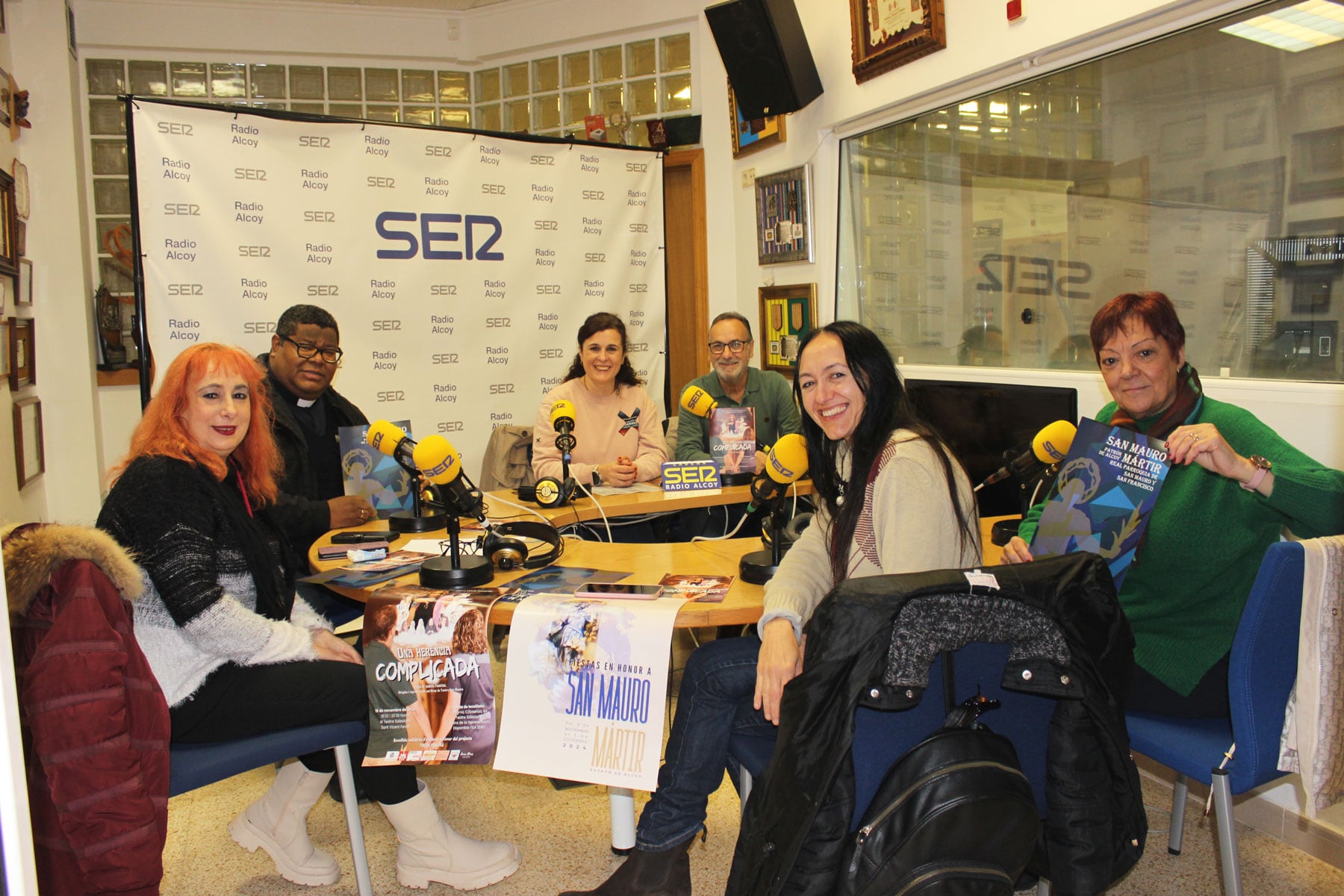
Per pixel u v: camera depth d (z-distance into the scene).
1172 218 2.42
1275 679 1.49
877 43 3.29
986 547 2.14
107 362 4.30
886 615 1.20
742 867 1.48
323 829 2.33
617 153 4.13
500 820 2.34
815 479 1.75
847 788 1.22
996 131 3.00
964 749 1.20
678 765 1.74
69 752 1.30
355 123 3.61
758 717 1.73
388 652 1.71
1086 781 1.28
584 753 1.64
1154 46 2.43
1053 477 2.20
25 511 3.71
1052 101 2.77
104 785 1.32
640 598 1.71
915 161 3.41
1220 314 2.32
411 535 2.39
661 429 3.28
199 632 1.64
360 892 1.83
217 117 3.38
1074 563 1.27
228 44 4.56
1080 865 1.29
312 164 3.55
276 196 3.50
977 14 2.88
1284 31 2.10
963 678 1.25
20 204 3.80
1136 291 2.54
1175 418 1.89
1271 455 1.70
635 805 2.36
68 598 1.33
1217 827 1.53
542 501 2.60
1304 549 1.44
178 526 1.67
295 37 4.65
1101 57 2.58
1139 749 1.66
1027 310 2.96
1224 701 1.70
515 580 1.88
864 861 1.20
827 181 3.83
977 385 2.50
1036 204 2.88
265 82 4.72
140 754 1.41
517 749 1.67
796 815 1.23
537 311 4.03
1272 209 2.16
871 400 1.62
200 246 3.39
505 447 3.39
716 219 4.57
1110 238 2.62
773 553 1.88
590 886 2.02
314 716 1.74
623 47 4.65
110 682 1.33
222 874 2.12
